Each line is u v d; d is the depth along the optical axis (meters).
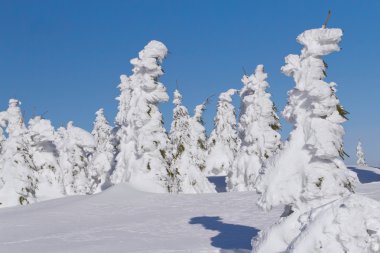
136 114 33.25
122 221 21.14
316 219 7.48
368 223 6.99
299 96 11.30
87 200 27.16
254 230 16.94
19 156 33.41
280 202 10.80
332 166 10.80
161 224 19.64
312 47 11.27
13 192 32.38
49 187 38.78
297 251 7.34
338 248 7.04
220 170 56.31
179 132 44.16
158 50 34.09
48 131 39.72
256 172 36.44
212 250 13.73
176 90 45.56
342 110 11.18
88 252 14.52
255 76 38.19
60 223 21.12
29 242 16.77
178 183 42.06
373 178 47.50
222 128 56.34
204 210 22.77
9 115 39.66
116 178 35.53
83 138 48.97
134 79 34.78
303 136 11.12
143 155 33.09
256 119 37.44
